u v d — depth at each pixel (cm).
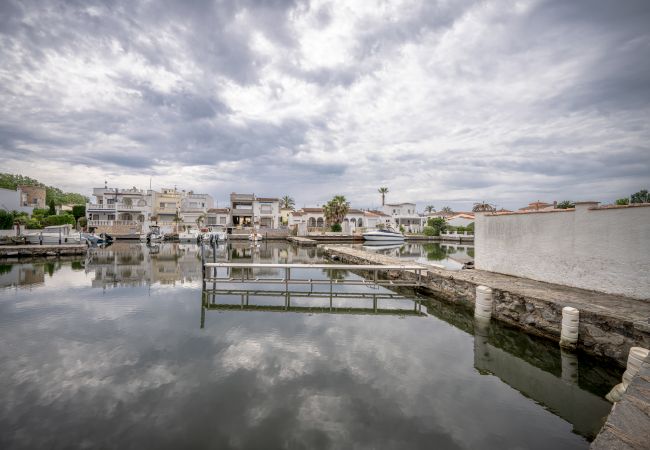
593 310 779
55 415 549
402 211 8169
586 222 1014
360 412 570
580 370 770
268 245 4738
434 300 1425
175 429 515
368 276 2073
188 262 2619
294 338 930
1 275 1916
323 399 608
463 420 555
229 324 1053
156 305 1273
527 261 1259
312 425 529
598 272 980
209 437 498
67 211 6931
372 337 954
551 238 1149
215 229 5534
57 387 641
